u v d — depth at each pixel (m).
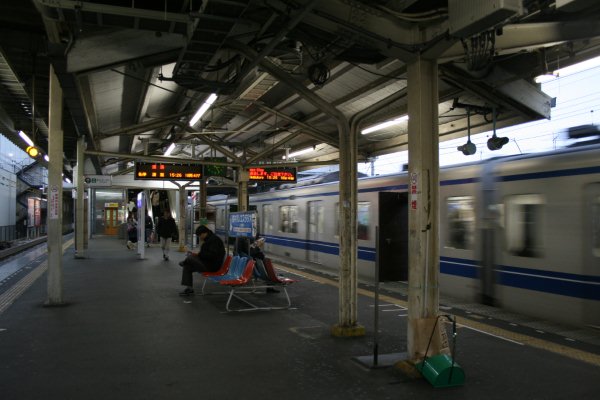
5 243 21.67
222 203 24.81
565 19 4.94
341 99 12.80
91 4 4.78
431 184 4.93
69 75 7.02
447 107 12.05
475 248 8.65
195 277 11.35
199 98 11.82
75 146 16.52
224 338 6.00
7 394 4.20
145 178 15.81
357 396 4.23
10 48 7.80
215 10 4.76
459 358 5.29
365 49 6.28
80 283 10.37
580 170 6.83
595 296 6.56
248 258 8.60
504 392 4.35
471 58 4.76
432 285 4.90
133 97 12.16
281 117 14.09
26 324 6.67
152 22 5.23
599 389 4.43
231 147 19.92
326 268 13.83
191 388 4.37
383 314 7.46
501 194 8.14
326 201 14.23
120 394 4.22
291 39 6.27
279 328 6.52
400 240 5.29
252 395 4.22
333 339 5.98
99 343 5.76
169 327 6.55
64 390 4.30
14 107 11.47
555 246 7.12
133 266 13.59
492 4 3.87
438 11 4.71
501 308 8.04
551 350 5.59
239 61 6.92
